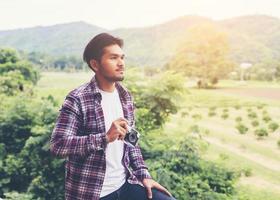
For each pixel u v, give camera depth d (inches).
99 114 74.8
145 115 254.1
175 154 217.0
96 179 74.2
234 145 249.3
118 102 78.2
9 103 284.7
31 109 265.9
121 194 80.0
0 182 251.4
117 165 77.7
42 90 309.3
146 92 260.2
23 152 248.2
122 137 71.7
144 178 82.8
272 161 232.7
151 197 81.0
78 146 70.6
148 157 222.2
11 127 264.7
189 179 206.4
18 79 341.4
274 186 219.0
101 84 76.8
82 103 74.0
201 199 203.2
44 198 237.3
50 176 238.4
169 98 256.2
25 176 249.8
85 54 77.0
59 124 73.2
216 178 217.6
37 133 237.9
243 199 213.9
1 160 259.6
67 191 76.2
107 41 75.2
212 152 242.5
